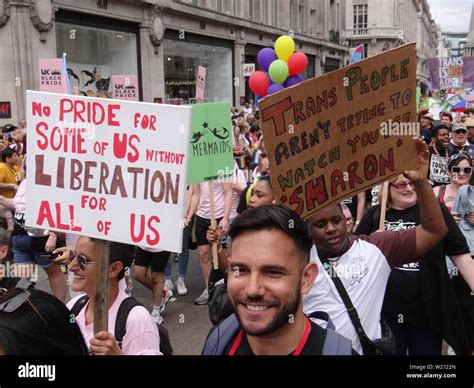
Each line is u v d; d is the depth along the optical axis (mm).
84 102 2270
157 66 21203
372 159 2729
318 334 1844
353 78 2639
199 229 6363
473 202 4250
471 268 3445
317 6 39906
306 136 2584
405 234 2846
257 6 30062
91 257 2734
